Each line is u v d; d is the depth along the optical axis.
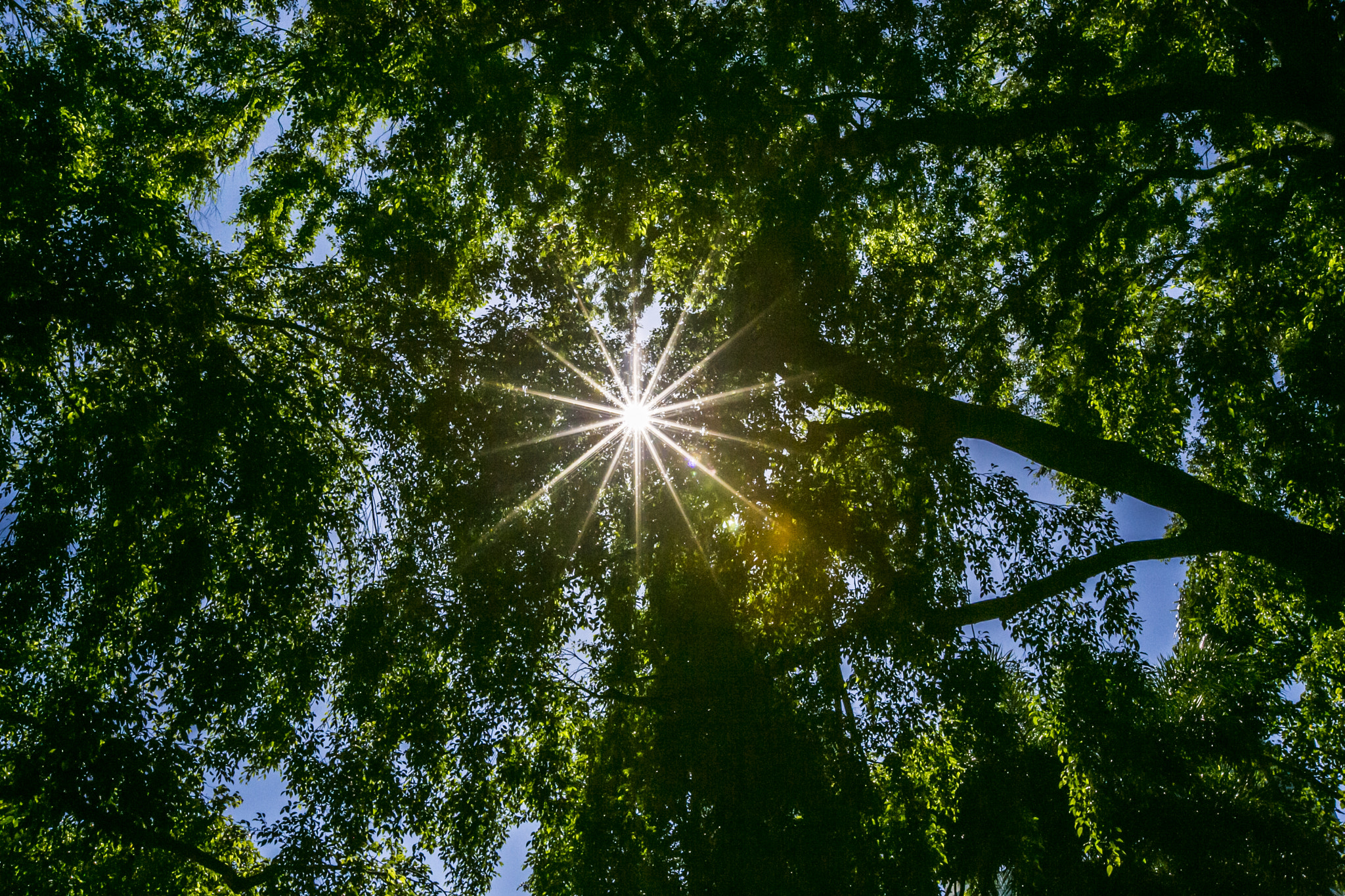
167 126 11.70
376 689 10.59
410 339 11.66
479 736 10.23
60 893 11.34
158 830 10.30
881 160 12.34
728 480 10.92
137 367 10.31
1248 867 10.73
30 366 9.20
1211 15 11.68
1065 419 14.43
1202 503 9.72
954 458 11.24
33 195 8.50
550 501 10.87
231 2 12.04
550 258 12.86
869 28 11.30
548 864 10.25
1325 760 11.64
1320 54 9.40
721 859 8.68
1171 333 14.40
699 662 9.73
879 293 12.23
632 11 11.59
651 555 10.75
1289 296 12.43
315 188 11.93
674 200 12.81
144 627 9.59
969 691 9.55
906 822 9.23
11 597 9.06
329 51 11.60
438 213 12.52
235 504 9.95
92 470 9.62
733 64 11.38
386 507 12.22
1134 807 10.51
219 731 10.67
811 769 9.05
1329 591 9.05
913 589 9.99
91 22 11.52
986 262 14.23
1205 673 12.44
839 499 10.80
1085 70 11.54
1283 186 12.17
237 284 11.94
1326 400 11.56
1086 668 9.77
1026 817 10.43
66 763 8.99
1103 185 12.73
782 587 10.30
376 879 10.59
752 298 11.55
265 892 9.80
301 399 11.79
